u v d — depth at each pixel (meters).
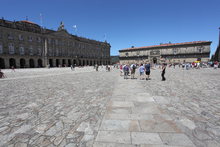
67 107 4.95
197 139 2.81
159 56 79.19
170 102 5.36
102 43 98.38
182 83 10.16
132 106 4.86
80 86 9.29
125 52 93.31
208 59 66.50
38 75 18.31
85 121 3.77
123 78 14.10
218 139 2.81
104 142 2.69
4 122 3.79
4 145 2.74
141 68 14.23
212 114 4.15
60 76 16.86
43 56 57.59
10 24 47.53
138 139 2.78
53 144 2.75
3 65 45.81
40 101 5.73
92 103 5.37
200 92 7.09
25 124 3.66
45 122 3.76
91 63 87.94
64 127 3.46
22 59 53.00
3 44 45.62
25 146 2.71
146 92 7.12
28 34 52.69
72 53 72.94
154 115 4.03
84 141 2.83
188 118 3.86
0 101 5.74
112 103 5.25
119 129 3.20
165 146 2.54
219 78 13.00
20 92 7.46
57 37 63.72
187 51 71.38
